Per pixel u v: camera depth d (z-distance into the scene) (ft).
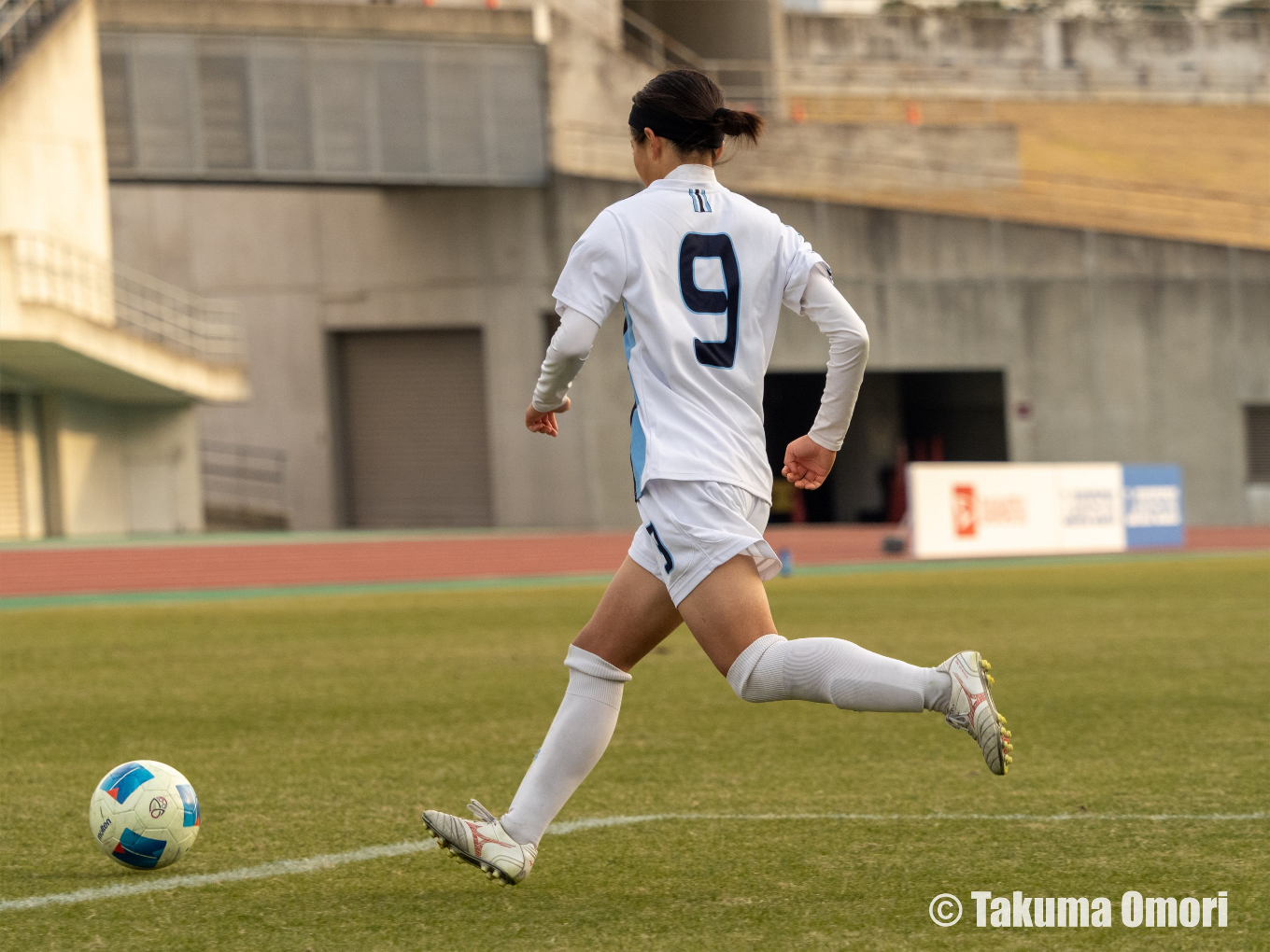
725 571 39.22
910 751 72.59
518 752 73.97
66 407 341.62
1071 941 38.01
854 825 54.34
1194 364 443.32
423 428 413.18
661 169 41.81
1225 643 121.90
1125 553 291.17
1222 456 444.55
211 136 347.97
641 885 45.42
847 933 38.99
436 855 50.49
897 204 491.31
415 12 368.07
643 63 429.79
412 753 73.92
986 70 652.89
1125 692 93.20
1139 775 64.28
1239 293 445.37
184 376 341.62
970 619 148.15
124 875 47.93
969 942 37.99
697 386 39.99
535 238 391.24
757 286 40.93
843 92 626.23
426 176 370.73
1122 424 438.81
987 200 505.66
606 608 42.37
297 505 419.33
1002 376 463.01
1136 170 590.55
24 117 306.96
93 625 155.94
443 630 146.92
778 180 481.05
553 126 389.60
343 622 158.20
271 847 52.21
